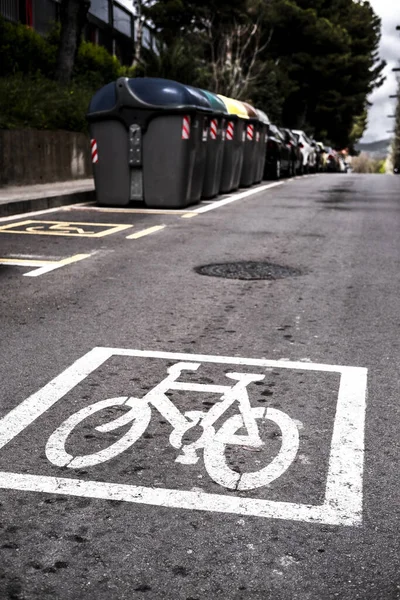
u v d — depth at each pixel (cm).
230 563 252
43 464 323
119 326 554
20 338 518
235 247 944
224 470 319
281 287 706
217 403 397
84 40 2962
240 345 509
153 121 1374
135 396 406
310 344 515
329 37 5903
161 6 4303
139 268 787
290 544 264
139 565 250
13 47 2344
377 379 443
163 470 318
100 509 286
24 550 258
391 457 336
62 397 404
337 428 368
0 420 371
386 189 2159
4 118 1714
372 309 623
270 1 5638
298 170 3288
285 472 319
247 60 4709
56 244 936
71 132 1905
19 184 1661
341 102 6594
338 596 236
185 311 604
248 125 2098
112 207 1421
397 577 246
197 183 1496
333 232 1115
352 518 282
